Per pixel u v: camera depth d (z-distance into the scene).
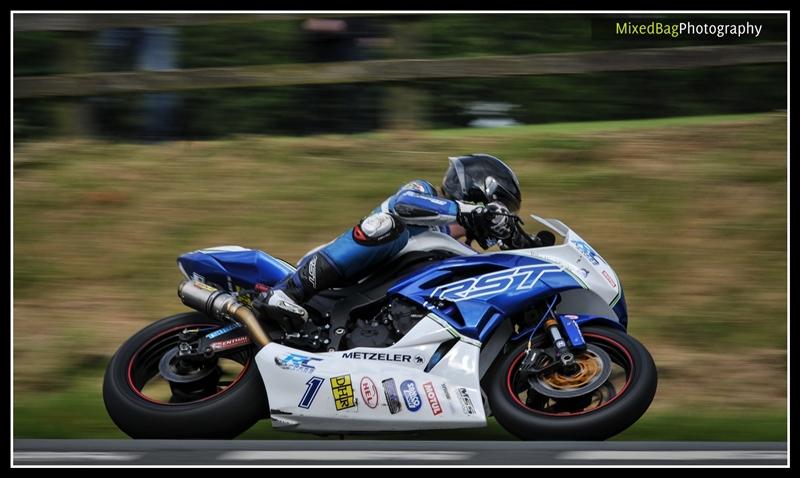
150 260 24.16
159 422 15.32
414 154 28.17
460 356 15.26
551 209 25.44
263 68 28.47
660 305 22.11
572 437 14.64
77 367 20.53
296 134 31.14
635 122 29.95
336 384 15.16
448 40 31.81
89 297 22.92
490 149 28.20
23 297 22.89
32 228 25.41
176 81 28.69
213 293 16.20
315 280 15.84
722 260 23.58
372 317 16.17
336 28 30.77
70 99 30.16
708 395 19.14
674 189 26.22
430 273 15.91
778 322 21.50
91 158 28.86
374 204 25.98
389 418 15.02
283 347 15.56
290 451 14.09
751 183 26.45
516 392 15.71
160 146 29.53
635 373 14.88
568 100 31.56
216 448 14.25
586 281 15.72
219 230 25.14
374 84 29.14
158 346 16.56
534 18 31.61
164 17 29.91
